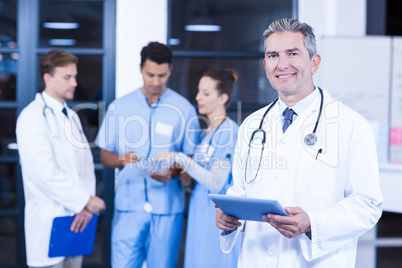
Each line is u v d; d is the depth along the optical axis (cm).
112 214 370
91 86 375
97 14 379
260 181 166
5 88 383
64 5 379
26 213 252
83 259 391
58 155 253
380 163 358
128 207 262
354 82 392
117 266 263
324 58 390
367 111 395
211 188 256
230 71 275
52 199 250
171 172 259
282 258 158
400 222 607
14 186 478
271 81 165
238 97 385
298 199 157
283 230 148
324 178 156
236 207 150
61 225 247
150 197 260
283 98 169
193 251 259
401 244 471
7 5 380
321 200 155
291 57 159
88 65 374
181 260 331
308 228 149
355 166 155
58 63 255
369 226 152
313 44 162
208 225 256
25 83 375
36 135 245
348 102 393
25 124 246
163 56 263
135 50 364
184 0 382
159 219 261
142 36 364
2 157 384
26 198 253
